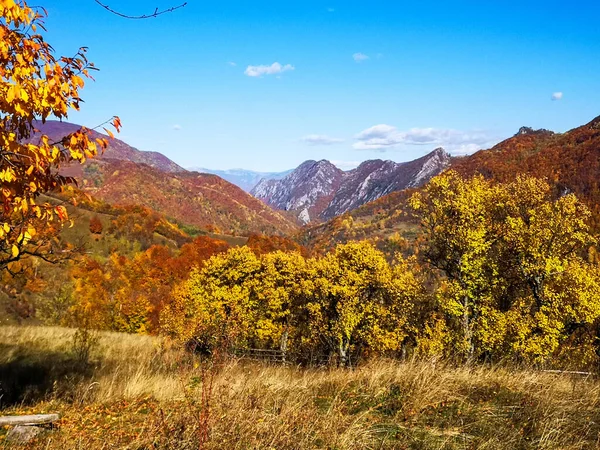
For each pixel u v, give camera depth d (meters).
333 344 37.41
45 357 14.64
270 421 4.86
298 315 43.69
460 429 5.19
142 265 97.25
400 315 32.47
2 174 3.47
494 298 25.30
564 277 24.03
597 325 23.78
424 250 26.81
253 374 7.15
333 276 39.34
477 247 23.00
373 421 5.53
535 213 24.78
